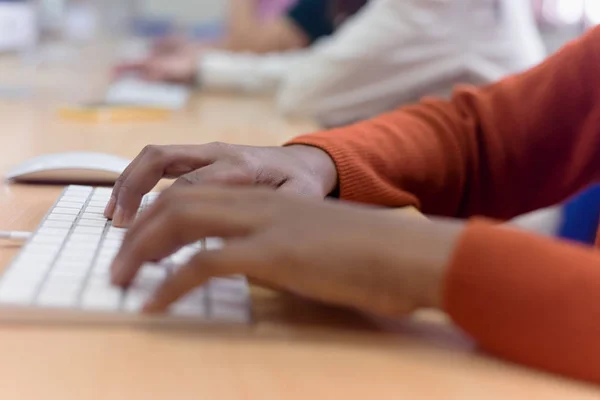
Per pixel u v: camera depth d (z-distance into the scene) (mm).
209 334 421
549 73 838
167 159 618
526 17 1735
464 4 1539
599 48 797
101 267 482
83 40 2947
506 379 380
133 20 3365
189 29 3336
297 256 414
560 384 375
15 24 2502
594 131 807
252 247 425
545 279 379
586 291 374
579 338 370
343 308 466
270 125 1358
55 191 781
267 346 410
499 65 1588
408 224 425
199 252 442
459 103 871
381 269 404
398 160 771
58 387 354
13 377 361
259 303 469
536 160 838
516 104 845
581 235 1553
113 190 635
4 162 912
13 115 1300
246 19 2568
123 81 1894
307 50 2336
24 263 480
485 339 392
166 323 427
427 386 371
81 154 837
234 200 455
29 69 2125
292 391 360
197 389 357
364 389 365
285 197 454
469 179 837
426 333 437
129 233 479
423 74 1549
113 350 395
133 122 1290
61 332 412
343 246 414
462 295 387
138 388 356
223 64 1925
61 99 1527
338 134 773
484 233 400
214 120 1388
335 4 2232
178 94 1707
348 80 1534
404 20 1531
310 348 410
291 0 2719
